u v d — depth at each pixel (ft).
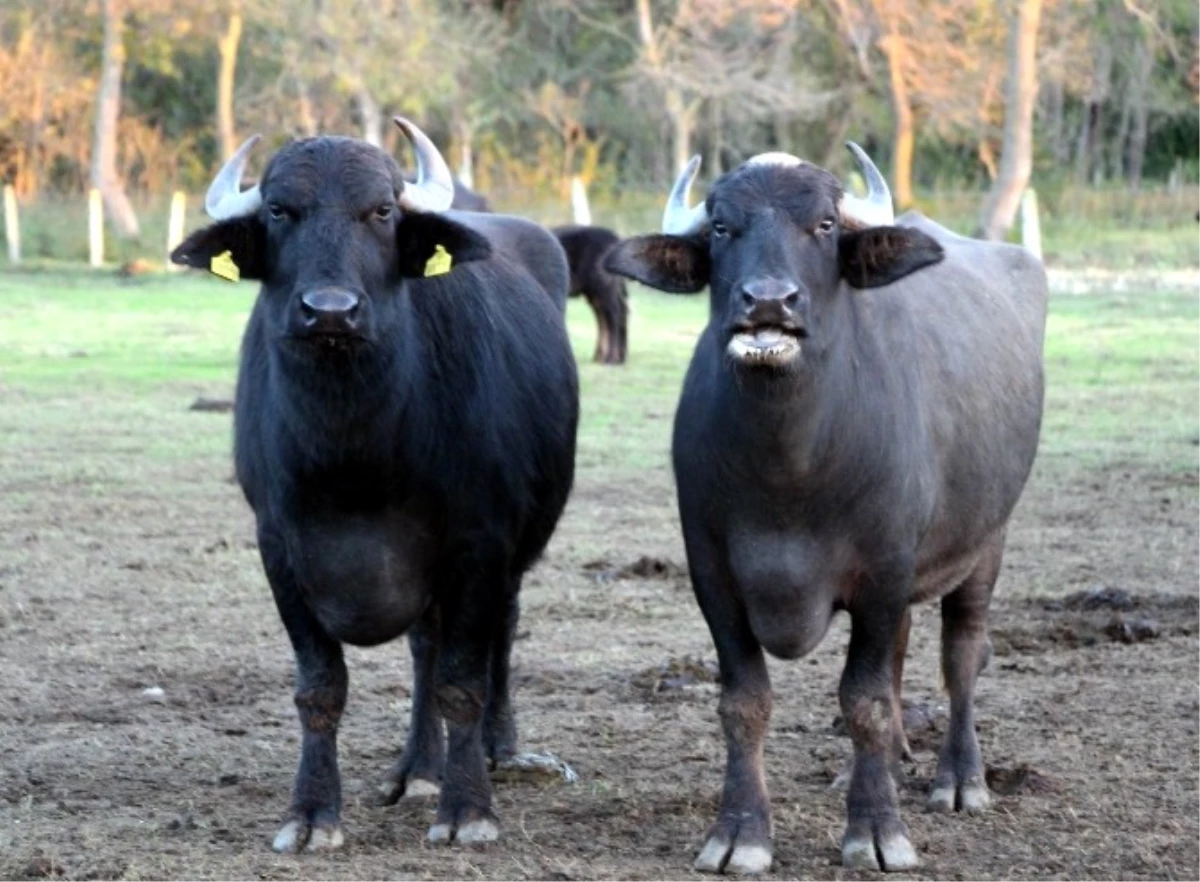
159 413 95.91
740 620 33.27
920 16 222.28
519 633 51.01
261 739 41.55
